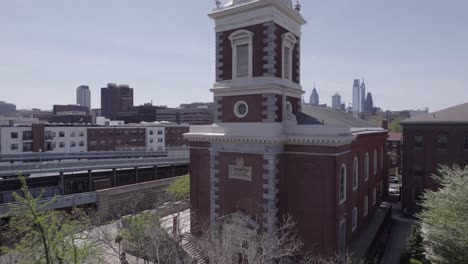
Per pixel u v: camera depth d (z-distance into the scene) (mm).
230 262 18547
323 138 23844
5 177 48812
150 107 184375
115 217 45156
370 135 37844
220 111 28656
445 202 22297
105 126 95062
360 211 32750
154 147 104750
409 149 44438
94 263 20484
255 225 24609
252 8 26469
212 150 28188
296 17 28844
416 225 29828
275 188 25125
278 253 21875
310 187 24891
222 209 27750
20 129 77875
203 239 24688
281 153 25734
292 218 25438
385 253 31406
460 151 41375
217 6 28766
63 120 137750
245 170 26344
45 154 66375
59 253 17703
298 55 30281
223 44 28438
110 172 57250
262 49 26250
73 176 52906
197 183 30188
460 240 19656
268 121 25766
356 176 31141
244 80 27094
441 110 45812
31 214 17656
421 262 24672
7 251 19141
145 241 25984
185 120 167875
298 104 30250
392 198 52969
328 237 24094
